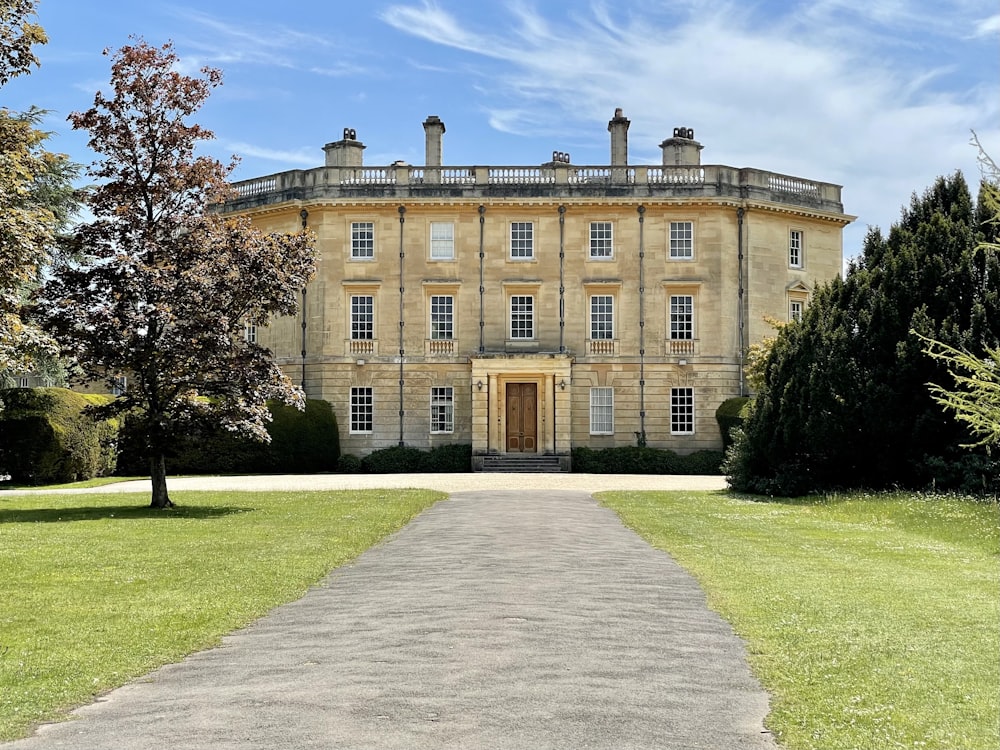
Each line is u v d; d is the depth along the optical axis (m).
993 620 12.69
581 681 9.88
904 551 19.39
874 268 33.47
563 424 50.28
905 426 30.53
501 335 52.22
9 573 16.55
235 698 9.46
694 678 10.02
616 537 21.61
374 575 16.58
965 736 8.20
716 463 49.59
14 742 8.38
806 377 32.72
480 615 13.04
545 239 52.41
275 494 32.88
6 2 25.56
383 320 52.19
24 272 25.06
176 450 28.64
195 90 28.81
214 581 15.82
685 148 56.72
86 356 27.16
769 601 14.00
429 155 55.44
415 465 50.03
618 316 52.22
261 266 27.89
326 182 52.44
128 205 27.72
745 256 52.50
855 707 9.01
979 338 29.12
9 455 39.28
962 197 32.69
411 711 8.89
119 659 11.05
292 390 29.11
